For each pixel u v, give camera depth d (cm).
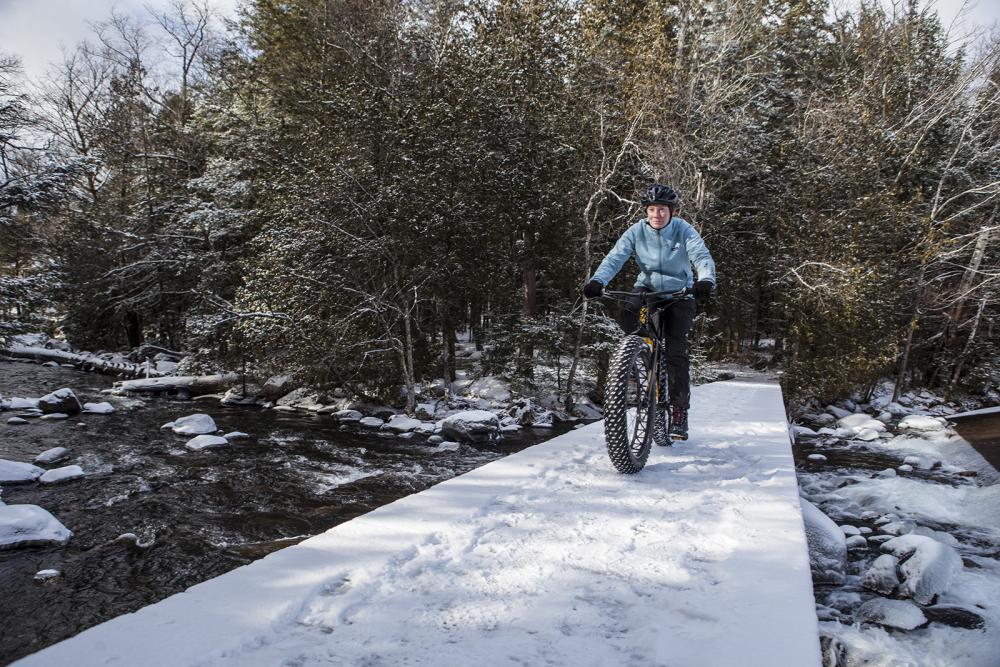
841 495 852
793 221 1848
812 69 2188
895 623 413
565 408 1608
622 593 205
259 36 2123
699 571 223
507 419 1438
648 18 1925
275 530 691
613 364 362
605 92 1773
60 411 1333
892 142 1895
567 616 188
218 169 1980
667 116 1666
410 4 1836
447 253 1556
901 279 1803
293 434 1227
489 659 162
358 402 1543
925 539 529
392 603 196
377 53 1689
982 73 1967
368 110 1479
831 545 515
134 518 721
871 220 1762
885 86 2045
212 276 1983
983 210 1950
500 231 1617
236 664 155
